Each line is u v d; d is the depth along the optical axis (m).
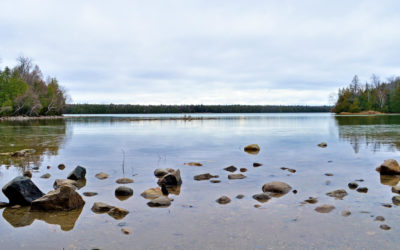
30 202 7.81
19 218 6.83
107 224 6.43
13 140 24.19
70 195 7.48
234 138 25.58
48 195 7.55
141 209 7.37
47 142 22.70
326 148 18.45
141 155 16.22
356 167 12.45
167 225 6.32
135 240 5.62
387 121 53.56
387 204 7.45
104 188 9.42
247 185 9.63
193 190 9.08
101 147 19.66
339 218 6.59
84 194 8.73
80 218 6.80
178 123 55.97
